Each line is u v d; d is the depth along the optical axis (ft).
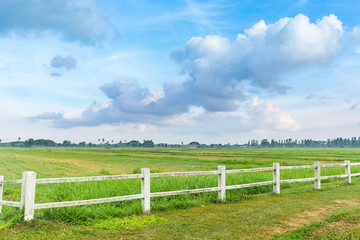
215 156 231.50
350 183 50.03
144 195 27.91
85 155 255.09
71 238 20.34
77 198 32.19
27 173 22.74
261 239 20.59
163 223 24.40
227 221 25.16
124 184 40.65
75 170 101.19
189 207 30.81
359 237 20.62
